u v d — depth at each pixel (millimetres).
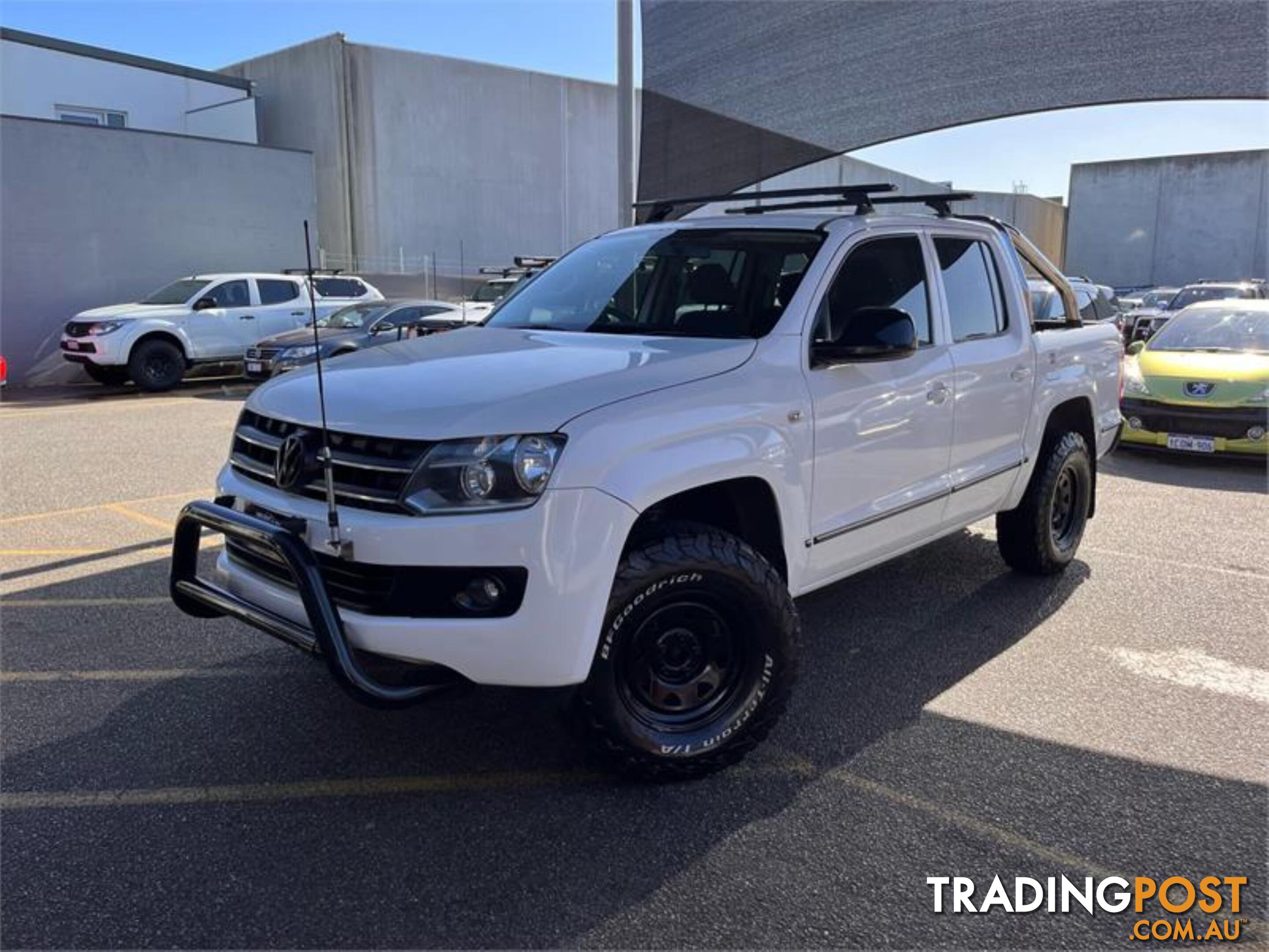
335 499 3178
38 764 3637
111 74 23016
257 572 3531
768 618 3471
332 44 23734
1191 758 3709
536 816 3297
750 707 3521
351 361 3910
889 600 5496
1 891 2889
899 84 6684
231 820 3268
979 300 4992
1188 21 5512
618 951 2654
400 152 24828
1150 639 4914
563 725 3607
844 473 3961
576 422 3064
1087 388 5797
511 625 2980
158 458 9953
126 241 18625
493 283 19406
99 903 2840
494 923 2760
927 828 3238
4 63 21328
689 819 3285
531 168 27344
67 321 18016
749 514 3693
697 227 4590
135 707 4113
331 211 24500
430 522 2965
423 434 3021
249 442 3633
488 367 3508
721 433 3391
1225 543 6719
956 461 4707
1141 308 25812
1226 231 41375
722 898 2873
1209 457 10148
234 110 23797
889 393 4152
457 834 3191
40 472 9164
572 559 3002
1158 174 42438
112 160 18297
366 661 3199
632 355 3580
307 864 3027
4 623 5094
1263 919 2797
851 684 4383
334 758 3697
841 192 4668
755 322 3922
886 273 4387
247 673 4469
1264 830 3236
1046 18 5992
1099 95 5879
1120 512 7676
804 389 3750
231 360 17203
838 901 2863
